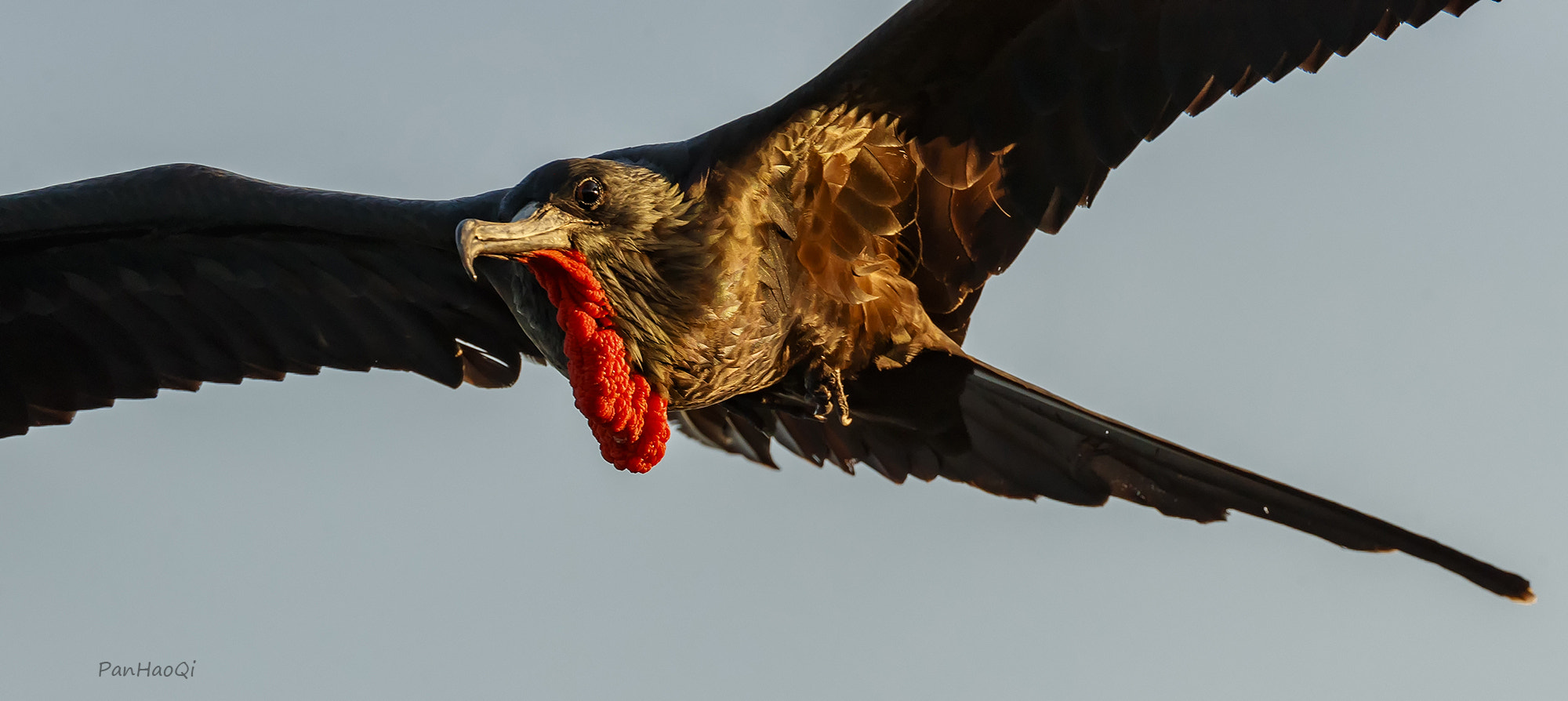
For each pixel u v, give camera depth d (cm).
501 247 1095
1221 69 1131
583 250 1140
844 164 1177
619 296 1149
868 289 1204
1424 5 1090
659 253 1143
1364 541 1155
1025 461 1264
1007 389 1234
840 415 1241
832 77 1134
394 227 1292
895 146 1181
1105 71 1156
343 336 1423
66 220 1345
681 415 1393
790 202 1166
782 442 1362
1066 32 1145
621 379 1146
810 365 1222
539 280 1155
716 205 1142
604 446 1162
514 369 1412
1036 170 1195
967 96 1170
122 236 1373
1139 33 1138
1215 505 1205
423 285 1372
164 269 1398
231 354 1443
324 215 1308
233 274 1393
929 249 1222
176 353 1450
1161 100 1150
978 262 1223
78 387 1468
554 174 1146
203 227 1354
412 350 1417
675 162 1170
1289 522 1183
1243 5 1120
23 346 1458
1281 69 1120
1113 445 1227
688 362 1163
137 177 1345
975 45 1144
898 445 1305
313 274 1384
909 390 1255
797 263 1182
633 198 1140
